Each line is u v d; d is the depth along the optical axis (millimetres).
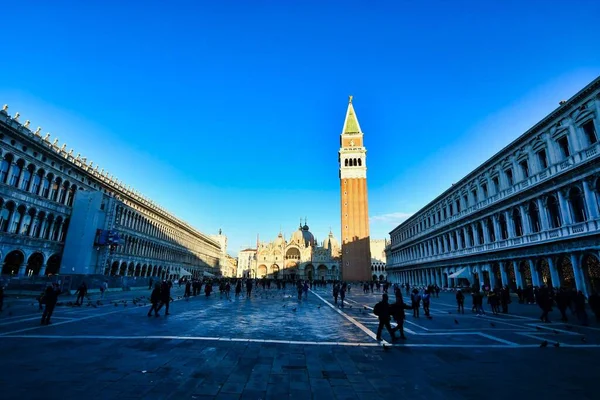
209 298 41125
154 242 83438
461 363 11047
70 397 7477
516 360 11484
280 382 8914
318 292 63562
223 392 8055
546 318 21609
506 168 45656
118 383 8484
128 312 23594
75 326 16953
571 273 34031
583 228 31922
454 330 17953
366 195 117312
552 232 36219
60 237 52500
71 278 38812
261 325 18953
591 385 8914
